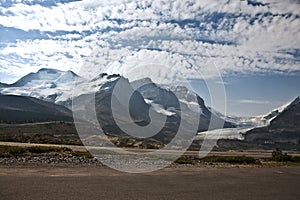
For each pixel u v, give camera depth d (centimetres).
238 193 1700
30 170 2359
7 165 2567
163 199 1462
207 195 1606
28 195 1402
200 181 2128
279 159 5284
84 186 1705
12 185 1644
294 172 3030
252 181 2233
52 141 7081
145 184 1877
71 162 2911
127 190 1645
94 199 1388
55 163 2831
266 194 1694
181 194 1602
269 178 2458
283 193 1744
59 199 1354
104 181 1925
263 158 5538
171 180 2103
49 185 1686
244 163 4212
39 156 3100
